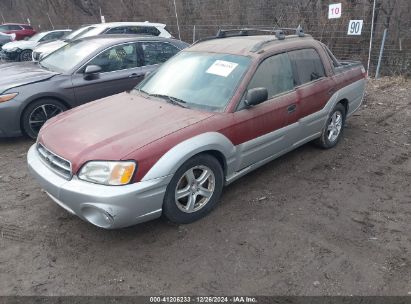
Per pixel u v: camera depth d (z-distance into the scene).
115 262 3.30
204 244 3.51
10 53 14.71
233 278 3.11
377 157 5.39
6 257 3.39
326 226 3.77
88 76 6.48
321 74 5.13
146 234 3.65
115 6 20.88
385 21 11.69
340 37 12.02
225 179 4.05
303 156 5.37
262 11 14.22
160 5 17.95
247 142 4.07
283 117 4.43
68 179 3.34
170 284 3.06
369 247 3.47
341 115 5.66
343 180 4.71
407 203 4.21
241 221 3.85
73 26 22.98
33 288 3.04
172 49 7.69
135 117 3.85
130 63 7.04
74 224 3.83
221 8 15.58
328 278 3.10
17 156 5.64
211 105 3.99
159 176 3.31
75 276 3.16
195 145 3.52
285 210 4.05
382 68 11.00
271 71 4.39
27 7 26.97
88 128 3.72
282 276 3.12
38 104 6.07
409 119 6.98
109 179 3.18
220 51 4.55
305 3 12.91
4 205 4.24
